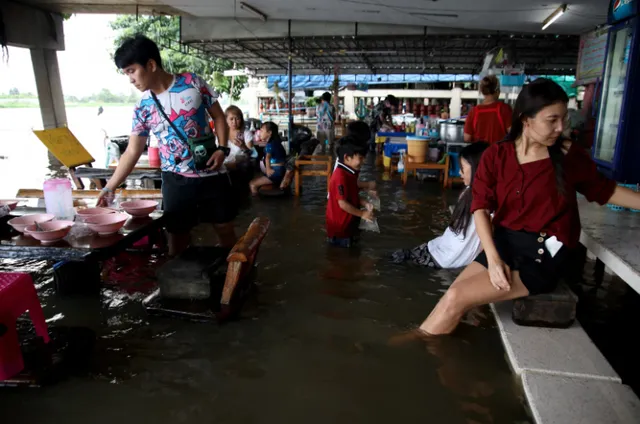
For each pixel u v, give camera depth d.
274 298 3.26
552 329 2.68
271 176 6.74
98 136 14.68
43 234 2.69
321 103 12.32
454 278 3.58
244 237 3.25
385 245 4.43
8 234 2.93
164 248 4.27
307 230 4.95
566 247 2.56
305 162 6.78
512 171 2.56
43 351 2.53
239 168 6.80
